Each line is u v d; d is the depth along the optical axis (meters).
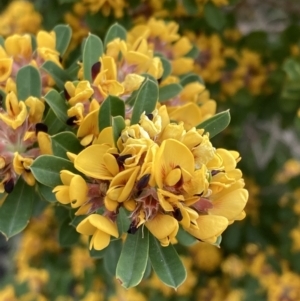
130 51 0.20
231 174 0.16
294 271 0.37
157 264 0.16
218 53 0.34
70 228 0.22
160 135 0.16
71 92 0.19
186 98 0.23
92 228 0.16
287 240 0.38
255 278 0.37
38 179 0.17
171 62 0.25
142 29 0.25
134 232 0.16
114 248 0.23
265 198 0.41
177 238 0.21
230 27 0.36
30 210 0.19
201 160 0.16
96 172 0.16
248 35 0.36
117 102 0.17
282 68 0.34
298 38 0.36
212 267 0.43
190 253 0.43
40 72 0.21
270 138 0.46
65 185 0.16
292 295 0.34
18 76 0.20
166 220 0.15
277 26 0.43
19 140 0.19
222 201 0.16
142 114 0.16
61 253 0.43
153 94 0.17
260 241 0.40
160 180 0.15
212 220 0.15
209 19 0.30
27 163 0.18
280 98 0.34
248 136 0.46
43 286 0.41
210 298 0.42
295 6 0.39
